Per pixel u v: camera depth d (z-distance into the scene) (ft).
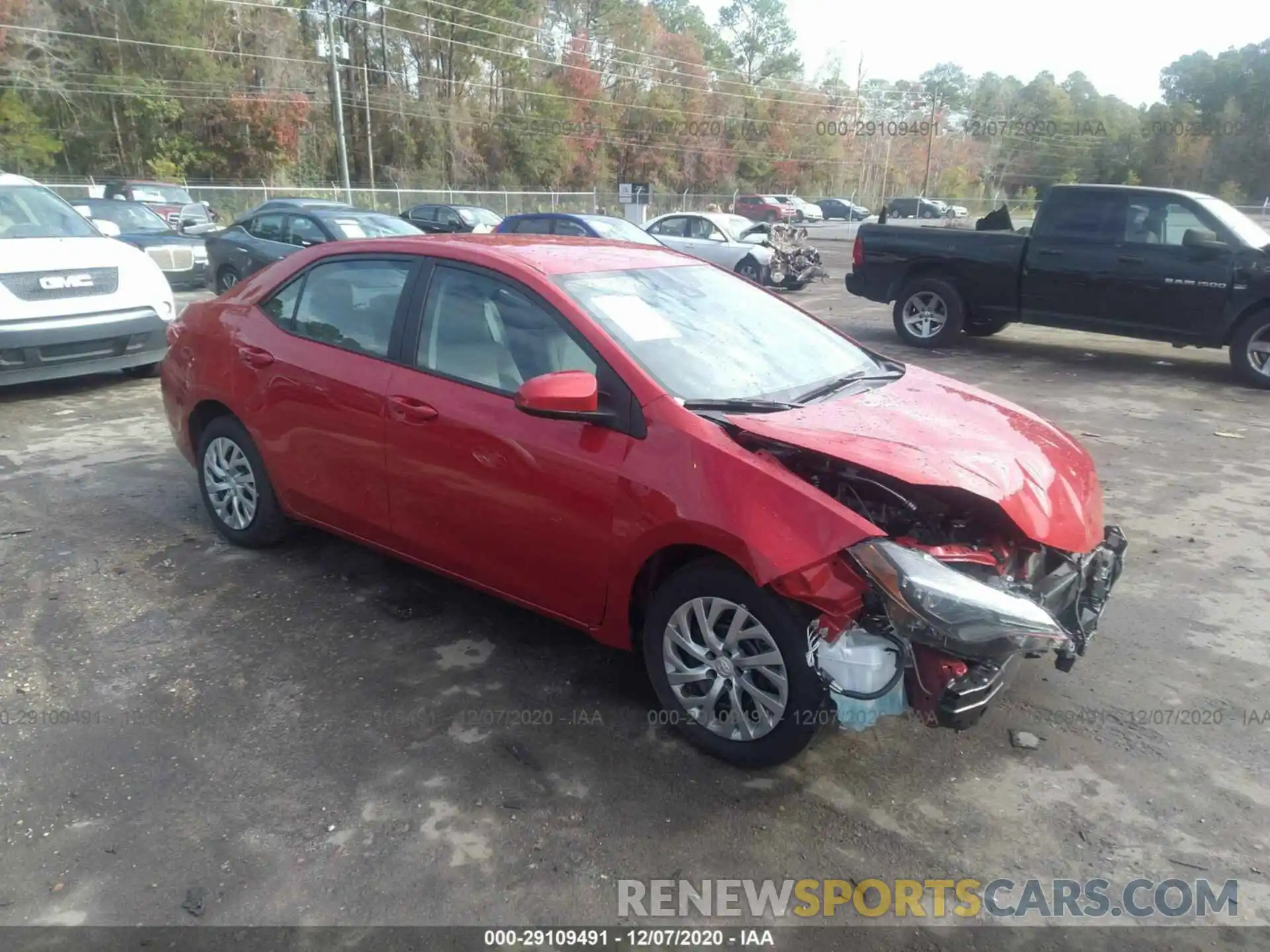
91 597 14.39
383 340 13.39
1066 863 9.33
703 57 261.24
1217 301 31.40
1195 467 22.43
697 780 10.44
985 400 13.38
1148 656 13.41
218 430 15.97
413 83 186.60
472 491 12.09
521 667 12.70
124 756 10.59
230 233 45.16
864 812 10.00
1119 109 277.44
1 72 132.87
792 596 9.48
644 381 10.90
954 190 248.52
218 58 155.94
